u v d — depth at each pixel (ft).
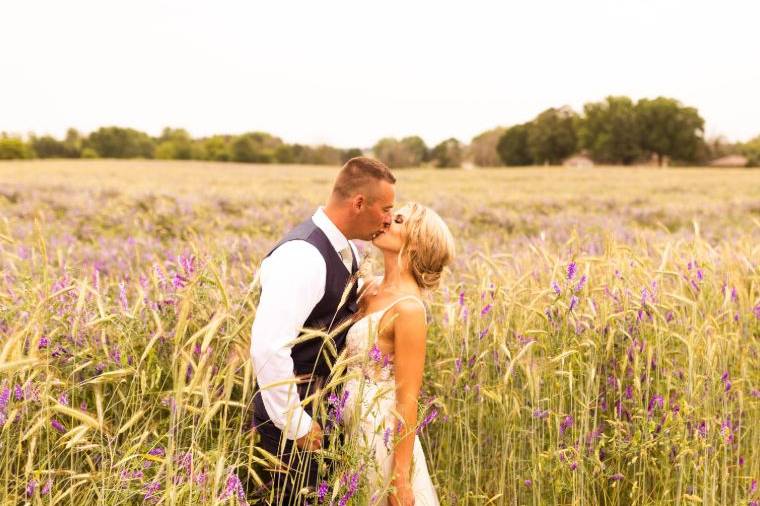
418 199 53.88
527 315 10.05
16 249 12.68
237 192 54.19
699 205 50.70
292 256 7.58
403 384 7.72
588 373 8.91
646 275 11.03
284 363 7.30
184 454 6.64
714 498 8.71
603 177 114.62
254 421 8.21
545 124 263.70
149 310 8.98
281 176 100.83
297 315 7.47
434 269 8.27
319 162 231.30
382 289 8.48
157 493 6.39
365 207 7.79
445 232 8.18
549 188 80.02
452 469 9.55
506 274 12.56
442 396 9.23
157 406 7.73
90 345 8.44
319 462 6.95
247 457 7.85
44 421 6.40
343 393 7.16
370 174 7.75
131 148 258.37
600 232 31.63
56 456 7.20
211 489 6.26
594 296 10.07
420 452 8.45
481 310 9.50
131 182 72.74
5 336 7.86
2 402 6.14
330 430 7.40
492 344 9.29
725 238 30.96
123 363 7.79
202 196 47.52
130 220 31.63
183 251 14.69
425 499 8.39
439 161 240.32
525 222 38.14
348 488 6.69
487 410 9.82
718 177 114.11
